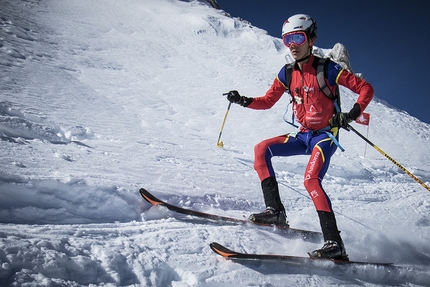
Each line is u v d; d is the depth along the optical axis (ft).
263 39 70.49
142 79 37.32
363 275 8.84
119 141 16.83
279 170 20.27
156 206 9.96
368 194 17.80
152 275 6.58
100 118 20.80
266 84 49.16
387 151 36.96
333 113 9.57
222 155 19.99
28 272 5.60
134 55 45.21
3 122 13.64
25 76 25.03
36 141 13.34
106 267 6.40
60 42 40.32
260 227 10.23
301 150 10.19
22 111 16.67
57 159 11.55
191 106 33.50
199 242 8.50
